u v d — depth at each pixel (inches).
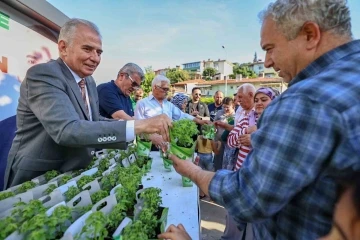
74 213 35.6
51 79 51.1
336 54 28.2
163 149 77.1
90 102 69.9
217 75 1654.8
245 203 26.0
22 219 32.2
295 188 23.9
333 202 24.3
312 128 23.4
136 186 46.4
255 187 25.2
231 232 83.5
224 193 27.9
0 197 40.7
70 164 58.9
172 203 54.7
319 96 24.0
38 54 99.5
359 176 17.2
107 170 55.7
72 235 28.9
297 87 26.1
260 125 27.7
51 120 48.1
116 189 43.2
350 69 25.5
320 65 28.8
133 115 151.3
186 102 235.3
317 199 25.5
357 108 23.0
